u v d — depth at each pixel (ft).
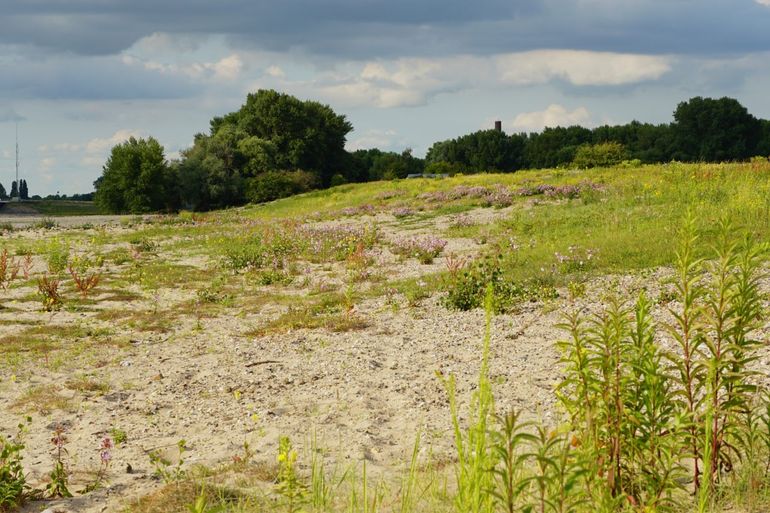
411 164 422.82
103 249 89.61
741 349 13.53
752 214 58.95
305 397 27.20
